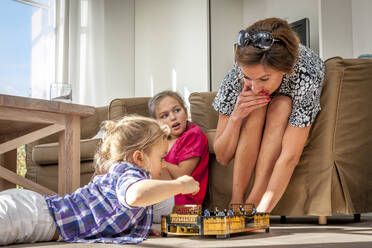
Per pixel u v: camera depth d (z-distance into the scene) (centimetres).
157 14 461
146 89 470
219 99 175
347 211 161
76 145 152
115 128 128
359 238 113
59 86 175
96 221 118
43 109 140
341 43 340
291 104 156
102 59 455
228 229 116
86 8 451
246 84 152
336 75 165
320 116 166
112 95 462
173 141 192
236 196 161
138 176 114
